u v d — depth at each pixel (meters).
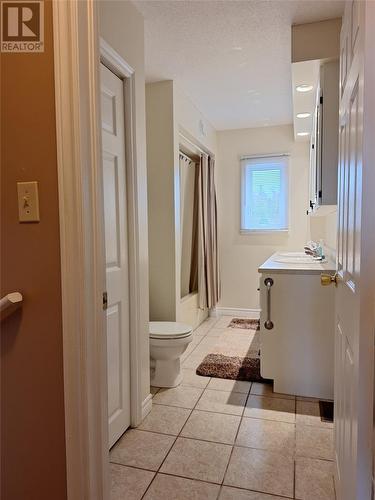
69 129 1.05
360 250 0.87
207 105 3.76
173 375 2.62
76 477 1.09
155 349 2.56
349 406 1.09
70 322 1.07
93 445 1.11
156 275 3.24
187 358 3.19
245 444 1.91
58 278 1.09
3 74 1.10
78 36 1.05
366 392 0.85
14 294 1.10
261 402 2.38
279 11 2.12
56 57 1.05
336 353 1.56
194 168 4.29
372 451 0.85
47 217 1.09
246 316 4.75
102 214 1.15
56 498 1.12
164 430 2.05
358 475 0.86
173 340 2.52
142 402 2.18
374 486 0.84
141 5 2.05
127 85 2.03
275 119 4.28
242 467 1.72
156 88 3.15
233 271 4.80
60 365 1.10
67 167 1.06
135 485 1.60
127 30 1.98
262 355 2.53
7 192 1.12
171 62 2.78
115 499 1.52
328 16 2.18
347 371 1.17
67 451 1.10
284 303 2.47
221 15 2.16
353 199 1.04
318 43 2.25
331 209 2.82
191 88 3.30
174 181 3.16
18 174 1.11
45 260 1.10
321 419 2.16
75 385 1.08
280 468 1.71
